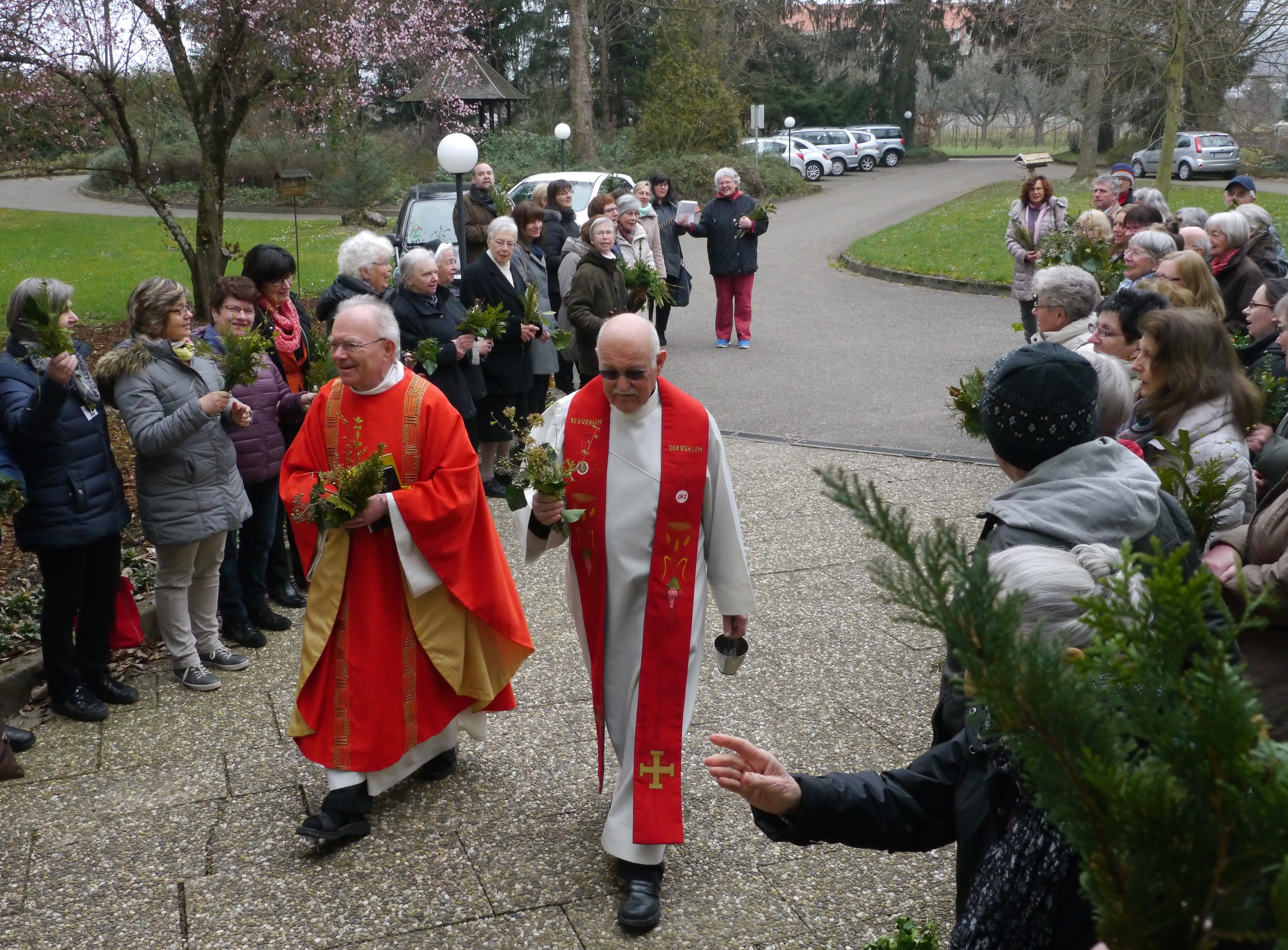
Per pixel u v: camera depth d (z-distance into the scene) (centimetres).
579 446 339
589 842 364
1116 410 287
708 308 1539
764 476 761
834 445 841
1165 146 1708
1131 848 96
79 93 1272
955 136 7075
